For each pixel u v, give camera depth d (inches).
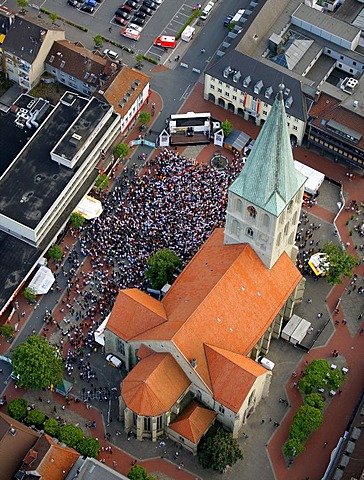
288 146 7706.7
